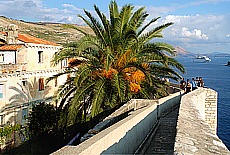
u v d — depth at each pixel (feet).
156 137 44.09
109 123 35.35
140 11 67.15
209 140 17.83
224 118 160.15
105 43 65.67
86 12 64.03
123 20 65.46
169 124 53.21
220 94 252.21
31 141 90.48
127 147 29.14
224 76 441.27
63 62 138.31
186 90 100.42
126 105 46.75
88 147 18.80
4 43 119.44
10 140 92.27
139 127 35.37
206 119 100.58
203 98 95.71
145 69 65.82
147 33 68.44
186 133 19.17
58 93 73.10
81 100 63.41
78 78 61.87
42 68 124.47
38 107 93.91
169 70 68.39
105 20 65.36
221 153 14.93
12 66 109.60
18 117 112.06
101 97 60.23
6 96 106.52
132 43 65.51
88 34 64.90
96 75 65.77
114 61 66.03
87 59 69.26
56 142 85.51
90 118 64.44
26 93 116.06
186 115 28.12
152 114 46.44
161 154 35.53
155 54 66.95
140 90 65.57
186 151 14.75
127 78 66.33
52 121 90.63
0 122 103.91
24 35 132.67
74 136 69.92
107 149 22.67
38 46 121.08
